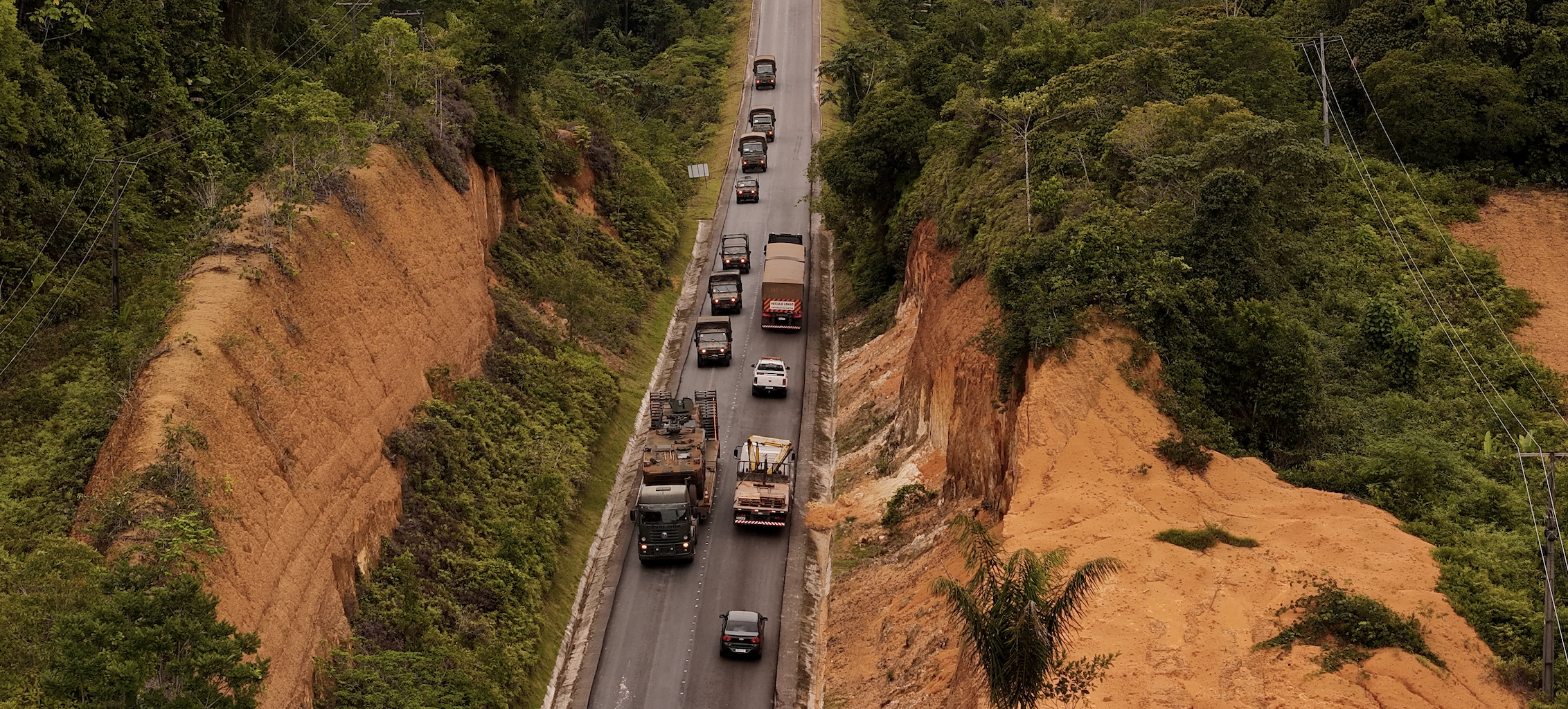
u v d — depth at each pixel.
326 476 32.12
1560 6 56.56
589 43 114.31
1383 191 50.81
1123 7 70.81
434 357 42.38
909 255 56.97
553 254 58.75
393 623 32.19
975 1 80.25
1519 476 33.19
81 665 19.28
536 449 43.25
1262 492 32.50
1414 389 38.69
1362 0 62.09
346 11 62.62
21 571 22.89
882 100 64.62
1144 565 28.78
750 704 33.75
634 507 44.47
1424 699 24.03
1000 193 47.16
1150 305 36.03
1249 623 26.84
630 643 36.69
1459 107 53.09
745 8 122.00
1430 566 28.05
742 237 69.56
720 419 51.16
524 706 32.84
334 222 38.03
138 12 43.25
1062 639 24.44
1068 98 51.94
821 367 57.31
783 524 42.00
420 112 50.09
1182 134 44.56
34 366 31.19
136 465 25.95
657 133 88.31
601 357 53.81
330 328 35.38
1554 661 24.81
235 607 25.44
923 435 44.44
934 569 35.41
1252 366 35.81
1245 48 53.72
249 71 48.81
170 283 31.83
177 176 41.00
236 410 29.12
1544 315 43.25
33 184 35.38
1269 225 41.66
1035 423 34.31
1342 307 42.16
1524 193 52.12
